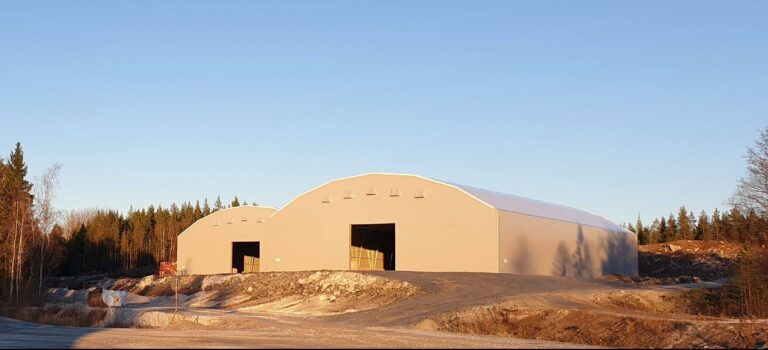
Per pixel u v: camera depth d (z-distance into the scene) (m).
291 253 65.69
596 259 73.06
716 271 88.69
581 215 76.75
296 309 47.19
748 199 48.28
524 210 62.00
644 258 101.38
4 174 67.81
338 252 63.41
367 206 62.34
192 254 78.44
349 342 23.47
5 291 59.22
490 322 35.16
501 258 56.47
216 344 22.94
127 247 123.69
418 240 59.41
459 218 57.97
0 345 23.45
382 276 53.22
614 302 44.41
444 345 22.55
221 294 58.44
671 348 28.38
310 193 65.56
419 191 59.97
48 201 65.56
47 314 46.12
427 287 49.09
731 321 31.38
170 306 54.81
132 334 28.00
